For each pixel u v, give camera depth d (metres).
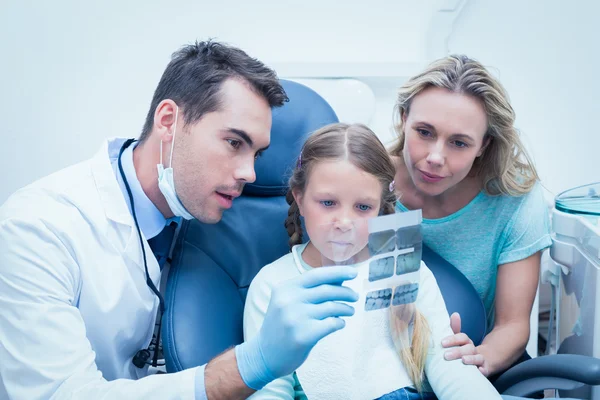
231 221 1.13
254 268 1.15
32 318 0.85
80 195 0.98
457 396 0.90
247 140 0.94
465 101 1.03
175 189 0.98
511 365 1.12
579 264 1.12
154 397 0.80
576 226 1.13
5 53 1.51
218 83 0.93
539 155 1.80
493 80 1.07
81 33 1.53
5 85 1.53
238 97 0.93
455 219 1.18
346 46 1.65
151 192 1.04
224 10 1.57
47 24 1.51
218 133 0.93
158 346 1.06
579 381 0.92
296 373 0.93
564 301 1.22
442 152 1.05
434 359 0.95
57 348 0.85
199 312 1.00
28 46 1.52
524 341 1.12
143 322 1.04
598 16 1.68
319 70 1.54
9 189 1.60
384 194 0.99
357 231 0.88
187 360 0.94
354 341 0.93
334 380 0.91
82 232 0.95
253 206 1.15
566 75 1.73
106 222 0.98
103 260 0.96
